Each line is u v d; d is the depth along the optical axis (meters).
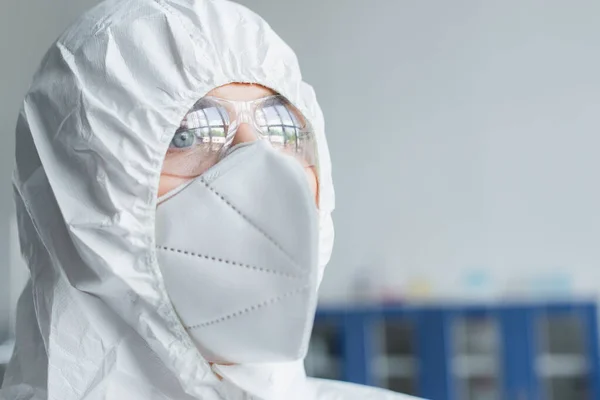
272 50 0.99
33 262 0.98
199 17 0.96
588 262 3.60
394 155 3.73
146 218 0.89
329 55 3.77
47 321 0.94
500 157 3.67
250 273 0.85
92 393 0.90
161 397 0.91
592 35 3.64
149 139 0.90
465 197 3.68
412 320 3.22
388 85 3.74
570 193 3.63
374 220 3.73
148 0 0.99
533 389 3.12
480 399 3.16
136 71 0.93
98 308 0.92
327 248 1.08
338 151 3.76
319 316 3.31
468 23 3.71
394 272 3.69
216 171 0.87
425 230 3.69
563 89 3.65
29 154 0.99
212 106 0.93
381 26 3.75
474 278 3.63
